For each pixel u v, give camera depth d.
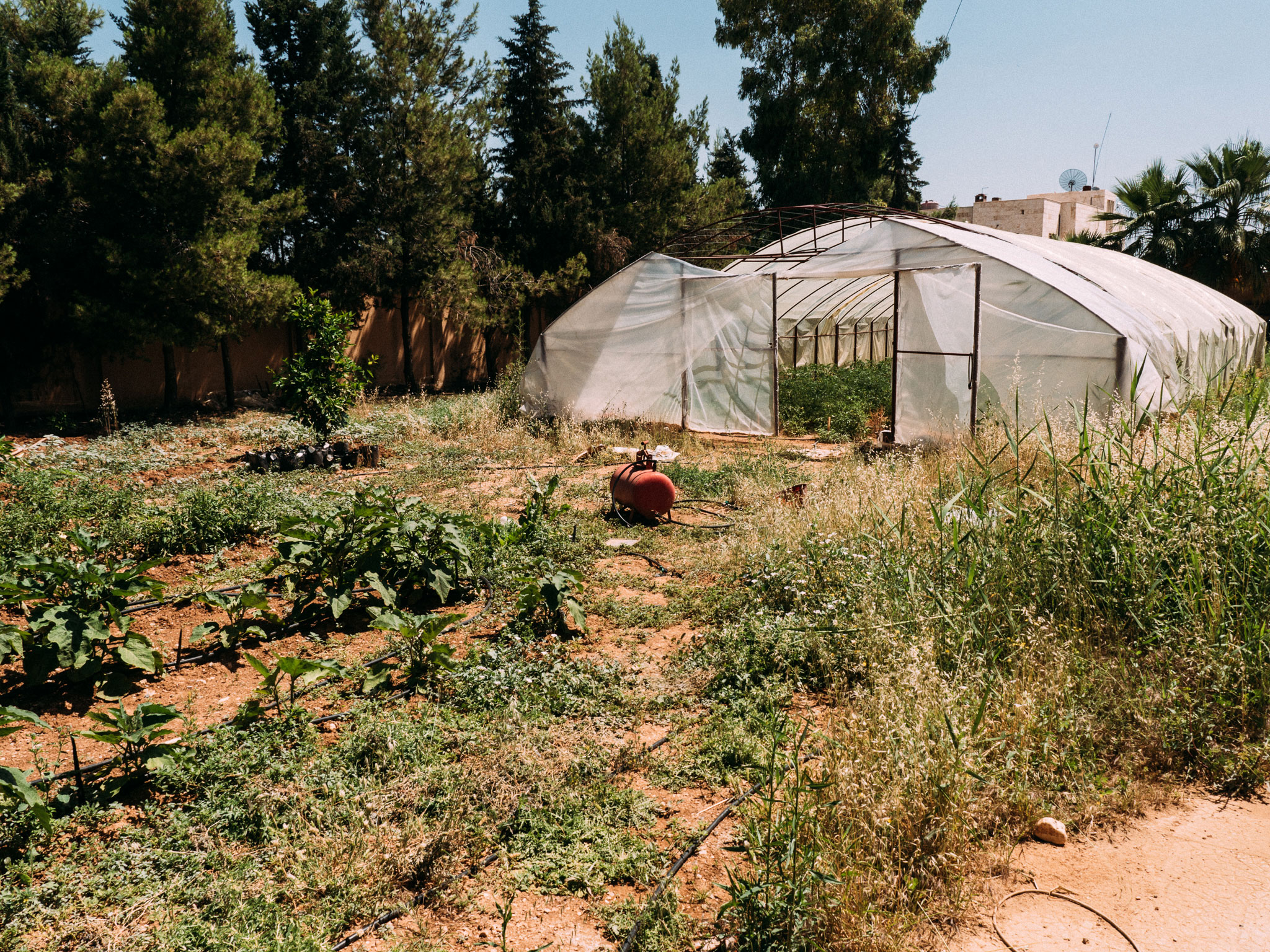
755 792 4.09
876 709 4.38
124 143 17.16
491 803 3.97
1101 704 4.50
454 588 7.17
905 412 13.79
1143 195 26.30
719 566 7.66
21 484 10.21
